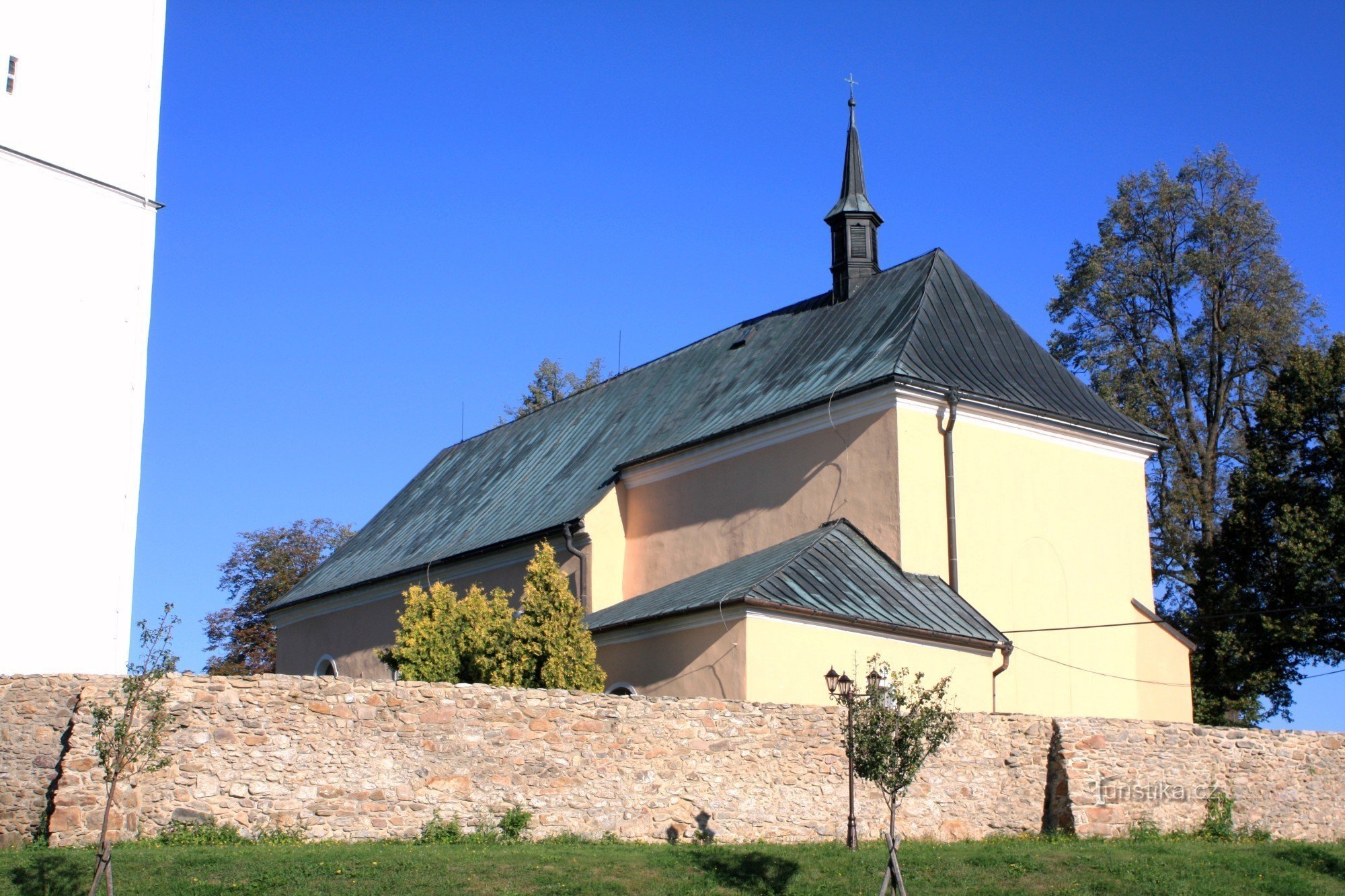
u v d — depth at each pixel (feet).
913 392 85.76
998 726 70.59
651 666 78.79
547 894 50.78
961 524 86.33
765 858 57.16
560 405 133.90
